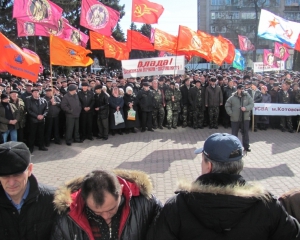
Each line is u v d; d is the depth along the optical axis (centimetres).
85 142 959
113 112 1025
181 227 174
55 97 920
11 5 2719
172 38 1270
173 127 1171
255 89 1099
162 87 1174
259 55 6606
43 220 202
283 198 240
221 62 1362
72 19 3108
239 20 5912
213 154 182
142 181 205
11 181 187
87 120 973
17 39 2691
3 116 764
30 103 825
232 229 166
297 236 179
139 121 1120
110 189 172
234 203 164
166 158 767
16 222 200
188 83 1191
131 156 796
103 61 3881
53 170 682
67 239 189
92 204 172
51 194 209
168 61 1089
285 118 1097
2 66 715
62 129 995
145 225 201
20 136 834
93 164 729
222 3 7131
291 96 1095
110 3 3866
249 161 730
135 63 1079
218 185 170
